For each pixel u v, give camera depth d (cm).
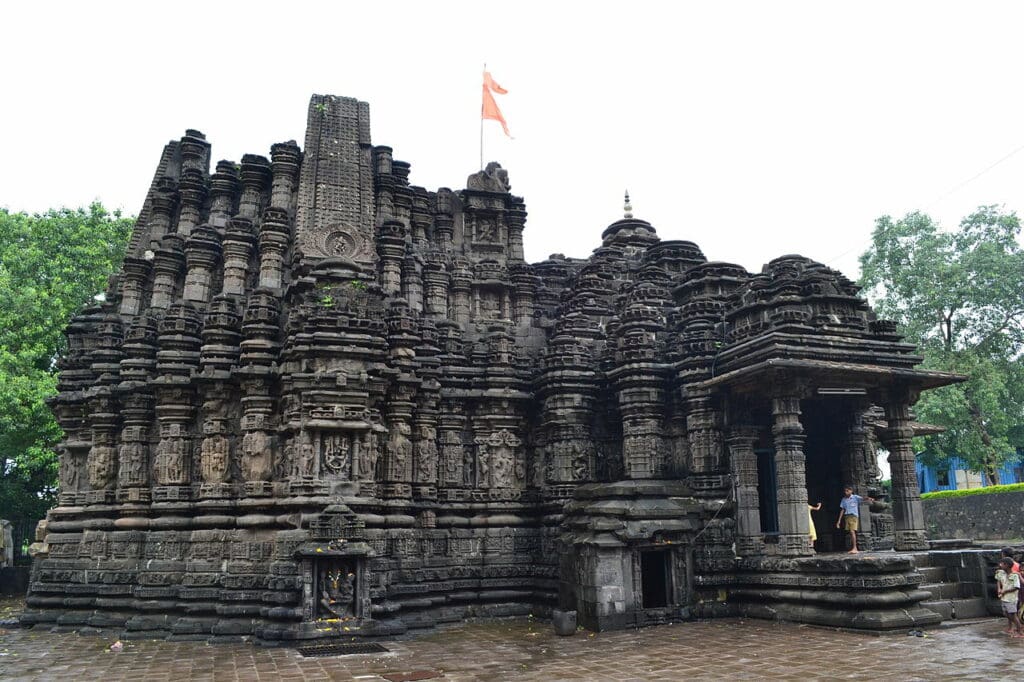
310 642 1820
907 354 2158
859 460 2355
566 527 2189
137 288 2616
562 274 3127
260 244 2397
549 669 1450
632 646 1672
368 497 2069
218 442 2173
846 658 1398
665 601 2053
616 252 3158
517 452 2553
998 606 1808
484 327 2752
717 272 2683
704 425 2228
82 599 2206
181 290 2547
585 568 2000
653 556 2112
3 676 1501
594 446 2494
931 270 4653
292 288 2264
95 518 2312
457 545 2400
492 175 2997
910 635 1606
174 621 2027
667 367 2356
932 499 4500
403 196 2775
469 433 2538
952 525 4328
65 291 3578
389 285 2539
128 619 2105
